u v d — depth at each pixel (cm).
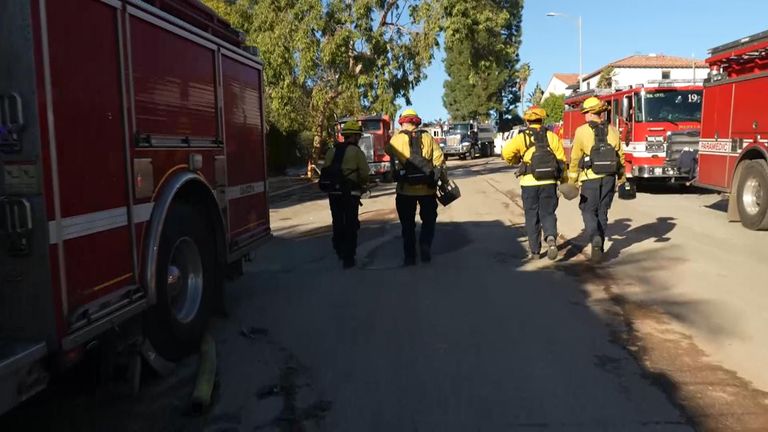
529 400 456
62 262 365
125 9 441
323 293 756
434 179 860
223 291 645
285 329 627
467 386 482
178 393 486
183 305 553
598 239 871
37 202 351
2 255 355
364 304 702
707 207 1457
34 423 440
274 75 2339
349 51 2356
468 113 6669
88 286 393
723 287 739
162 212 482
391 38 2481
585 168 859
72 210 376
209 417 446
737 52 1160
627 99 1817
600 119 868
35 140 348
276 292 769
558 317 638
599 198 867
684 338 573
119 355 457
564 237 1069
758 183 1121
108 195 417
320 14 2284
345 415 443
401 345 571
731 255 912
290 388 489
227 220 643
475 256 938
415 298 718
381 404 457
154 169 483
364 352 557
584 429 413
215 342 591
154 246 469
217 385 497
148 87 475
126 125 440
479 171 3219
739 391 463
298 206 1855
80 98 388
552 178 866
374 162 2480
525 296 715
